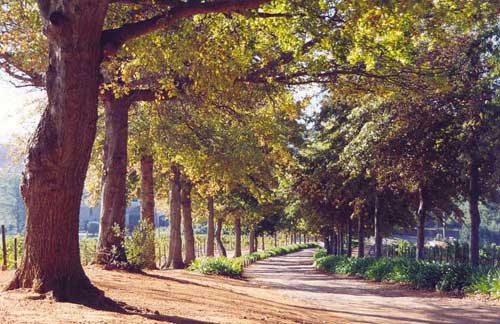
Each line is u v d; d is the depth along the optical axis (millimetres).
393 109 21469
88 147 9195
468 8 11516
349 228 40875
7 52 15219
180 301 11898
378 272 27047
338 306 16750
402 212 37531
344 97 17609
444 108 20422
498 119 18281
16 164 26906
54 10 8773
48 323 7211
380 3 9781
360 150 22797
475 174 20672
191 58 12477
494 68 18047
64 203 9109
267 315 12062
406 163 22672
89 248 18844
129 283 13570
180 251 29578
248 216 43188
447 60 19016
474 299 17844
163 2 10523
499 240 77062
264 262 53594
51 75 8922
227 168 20859
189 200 32875
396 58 13625
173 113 19781
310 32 11703
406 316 14586
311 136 35875
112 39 9602
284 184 37469
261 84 15844
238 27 13367
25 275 9211
